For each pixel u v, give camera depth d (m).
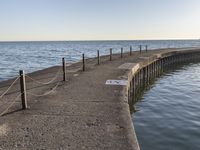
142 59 21.92
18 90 10.20
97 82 11.21
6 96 9.02
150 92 16.81
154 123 9.95
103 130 5.52
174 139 8.23
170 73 27.25
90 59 24.48
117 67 16.50
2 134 5.36
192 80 21.73
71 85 10.66
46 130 5.56
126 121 6.06
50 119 6.29
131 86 14.70
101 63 19.64
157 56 25.64
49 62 38.69
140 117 10.84
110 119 6.22
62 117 6.43
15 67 32.00
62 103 7.75
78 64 20.02
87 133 5.37
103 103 7.70
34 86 10.84
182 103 13.32
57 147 4.71
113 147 4.70
